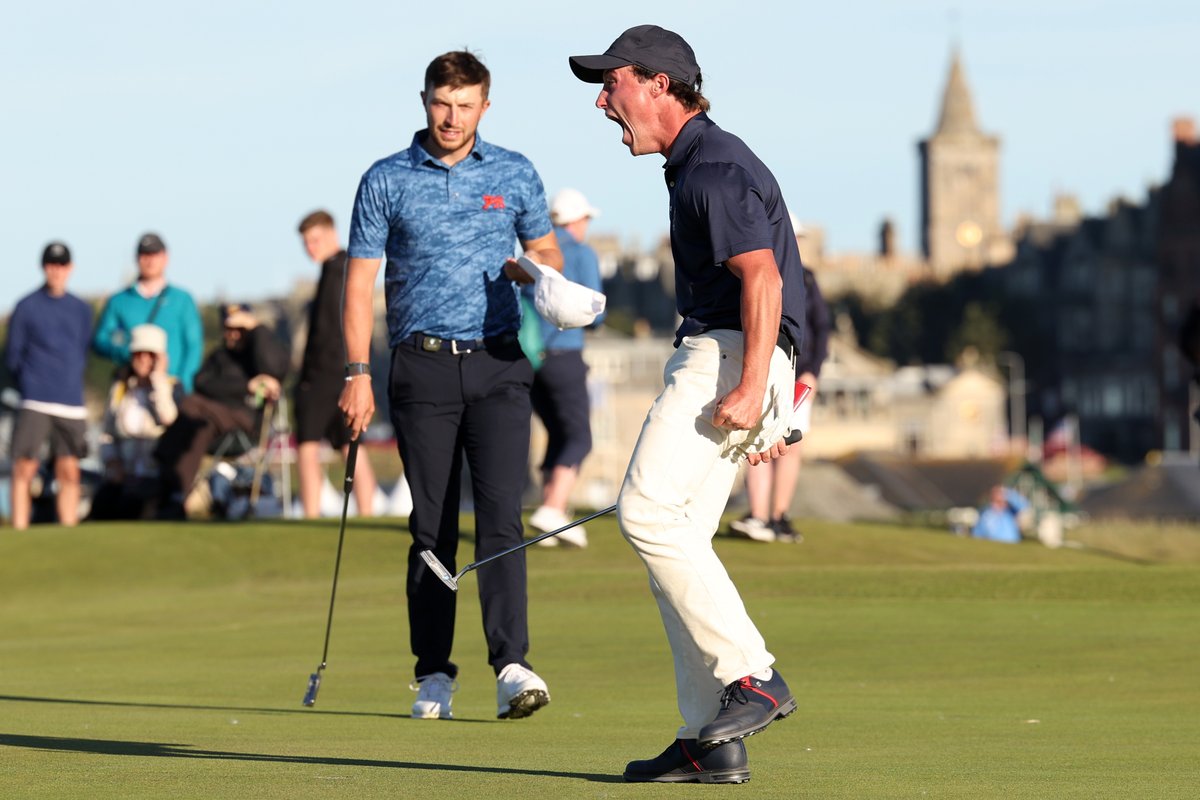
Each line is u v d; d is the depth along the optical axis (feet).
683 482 30.78
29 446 99.60
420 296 44.06
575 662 56.18
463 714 44.65
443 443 44.32
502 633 43.29
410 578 44.21
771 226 31.48
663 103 31.89
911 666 53.98
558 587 75.25
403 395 44.39
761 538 88.89
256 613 72.90
